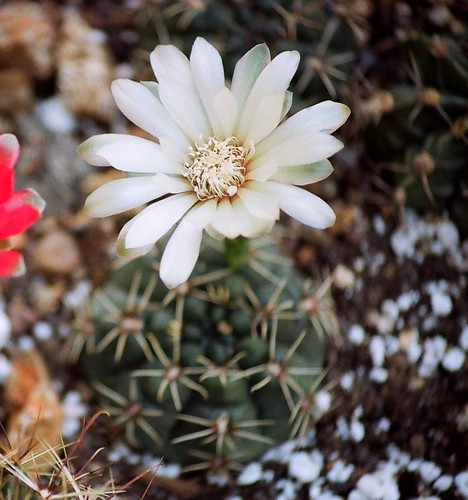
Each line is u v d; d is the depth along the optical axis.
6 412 0.38
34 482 0.34
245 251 0.34
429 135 0.38
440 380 0.39
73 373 0.39
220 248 0.35
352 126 0.41
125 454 0.38
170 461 0.37
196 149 0.31
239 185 0.31
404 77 0.40
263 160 0.31
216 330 0.35
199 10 0.39
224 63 0.39
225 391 0.35
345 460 0.38
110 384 0.36
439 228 0.40
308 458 0.38
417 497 0.38
